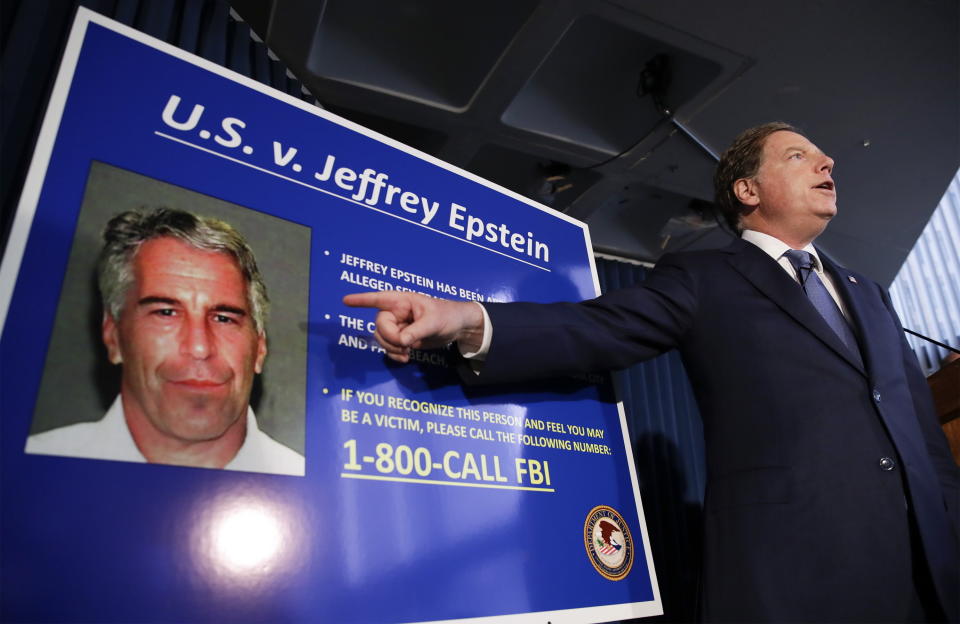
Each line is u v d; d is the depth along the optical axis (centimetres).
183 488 74
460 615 88
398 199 115
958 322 393
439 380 104
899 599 90
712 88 259
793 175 136
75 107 83
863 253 382
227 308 85
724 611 96
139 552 68
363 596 81
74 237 76
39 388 68
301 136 106
